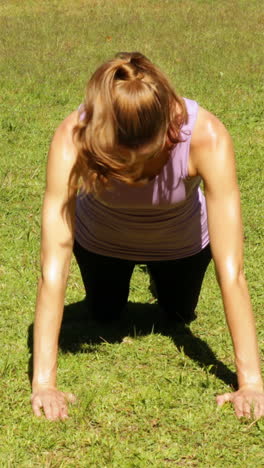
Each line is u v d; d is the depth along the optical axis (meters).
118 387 4.36
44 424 3.92
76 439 3.84
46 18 17.48
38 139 9.30
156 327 5.19
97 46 14.55
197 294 5.07
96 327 5.17
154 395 4.23
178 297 5.05
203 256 4.79
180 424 3.97
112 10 18.45
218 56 13.52
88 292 5.07
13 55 13.64
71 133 3.98
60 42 14.77
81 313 5.39
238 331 4.06
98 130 3.49
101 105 3.48
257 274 5.92
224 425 3.94
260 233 6.70
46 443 3.80
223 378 4.46
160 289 5.07
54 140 4.03
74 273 6.05
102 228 4.61
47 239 4.07
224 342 4.93
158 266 4.84
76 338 4.98
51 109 10.62
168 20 17.03
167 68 12.65
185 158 4.01
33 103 10.84
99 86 3.50
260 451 3.76
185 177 4.08
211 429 3.94
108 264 4.80
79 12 18.38
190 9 18.34
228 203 4.02
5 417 4.05
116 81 3.50
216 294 5.61
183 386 4.35
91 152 3.55
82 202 4.66
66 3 19.62
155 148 3.54
